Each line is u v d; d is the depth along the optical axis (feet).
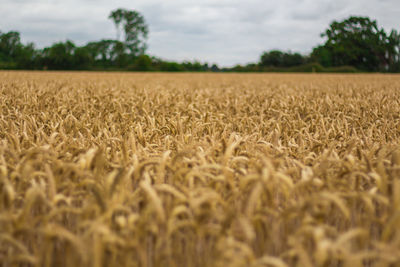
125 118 18.48
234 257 4.91
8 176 8.21
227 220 5.38
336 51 248.11
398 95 34.91
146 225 5.58
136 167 7.27
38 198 5.97
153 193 5.46
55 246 6.35
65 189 7.23
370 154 9.27
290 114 20.38
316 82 64.49
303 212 5.90
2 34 289.94
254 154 9.56
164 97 27.04
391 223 5.23
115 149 10.24
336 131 14.35
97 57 292.81
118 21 295.07
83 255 5.02
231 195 6.84
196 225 5.61
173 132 13.53
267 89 42.06
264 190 6.20
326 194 5.61
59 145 9.66
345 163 7.71
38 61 236.22
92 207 5.75
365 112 21.09
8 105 22.67
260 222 5.96
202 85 51.90
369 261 6.53
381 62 246.68
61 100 25.70
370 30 240.12
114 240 5.22
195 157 8.59
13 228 5.76
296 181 8.19
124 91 35.65
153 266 6.26
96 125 14.92
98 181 7.13
